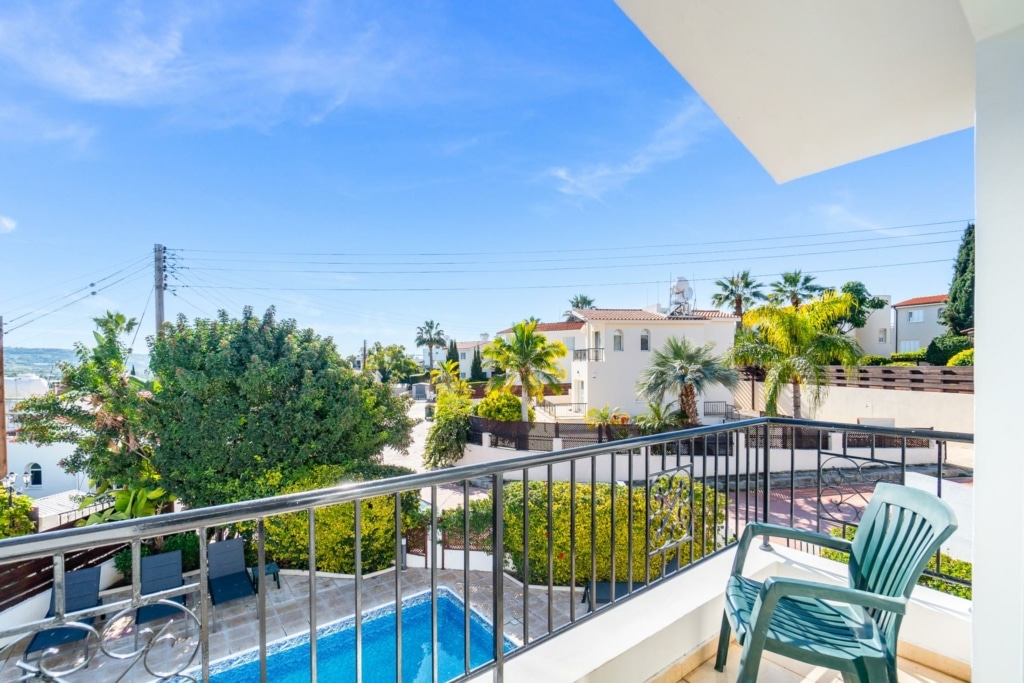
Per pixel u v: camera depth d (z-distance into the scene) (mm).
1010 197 1191
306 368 10047
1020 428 1172
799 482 11062
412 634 5887
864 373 15219
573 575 1890
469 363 37156
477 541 7672
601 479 13180
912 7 1510
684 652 1966
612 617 1956
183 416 8977
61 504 11844
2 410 8664
